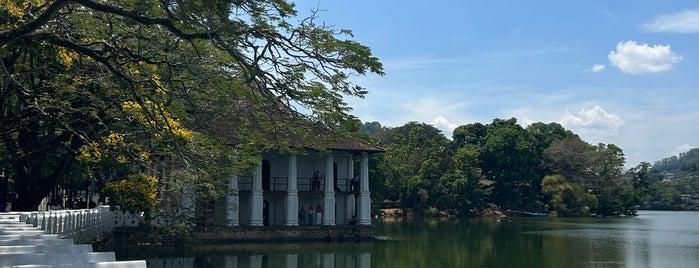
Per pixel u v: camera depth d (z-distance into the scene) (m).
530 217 105.00
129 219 35.28
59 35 16.27
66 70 20.33
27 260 12.40
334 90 16.41
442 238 55.38
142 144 23.48
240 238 47.12
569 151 113.75
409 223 83.06
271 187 53.97
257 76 15.84
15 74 19.80
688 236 59.94
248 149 22.31
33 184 27.20
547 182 109.31
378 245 47.59
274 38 15.25
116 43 17.31
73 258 12.85
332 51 15.46
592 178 115.00
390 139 138.75
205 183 31.33
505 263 37.47
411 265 35.72
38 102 21.19
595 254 42.84
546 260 39.09
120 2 16.02
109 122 23.23
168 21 14.70
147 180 30.91
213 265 33.06
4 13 14.42
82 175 33.94
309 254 40.19
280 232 48.94
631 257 41.06
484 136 120.94
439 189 102.62
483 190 106.88
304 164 55.72
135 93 16.53
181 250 39.19
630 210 119.88
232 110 19.00
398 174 99.88
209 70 17.64
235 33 14.85
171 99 18.11
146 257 34.31
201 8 14.37
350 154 56.75
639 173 127.00
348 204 56.41
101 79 20.39
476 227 73.69
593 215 114.31
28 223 17.38
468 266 35.81
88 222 25.98
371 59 15.68
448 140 119.62
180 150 19.86
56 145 24.36
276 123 18.09
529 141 116.31
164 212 34.47
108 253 13.27
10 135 25.08
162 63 17.17
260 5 14.73
